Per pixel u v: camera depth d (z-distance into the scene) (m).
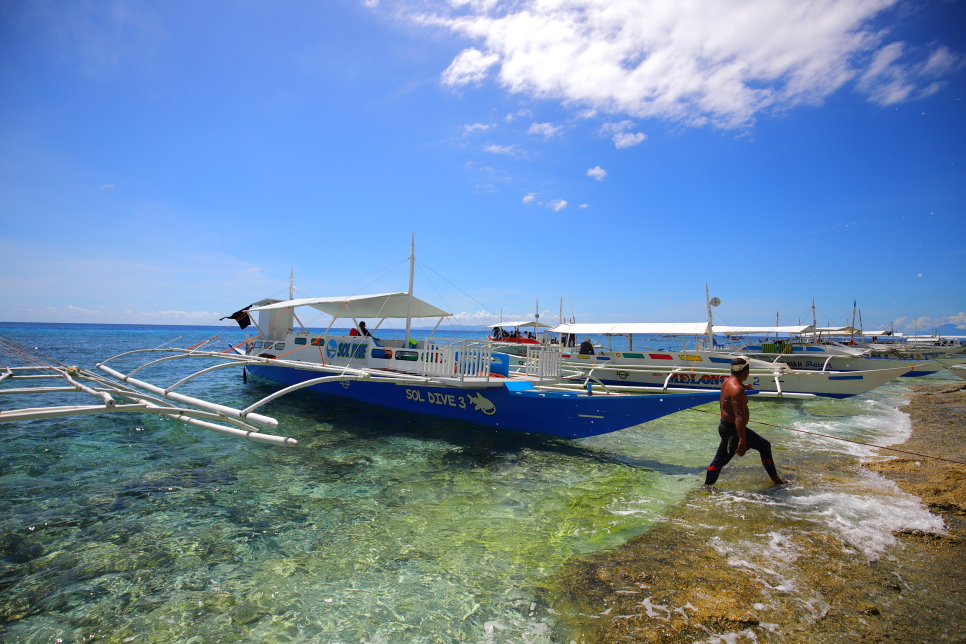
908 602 3.61
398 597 3.80
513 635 3.31
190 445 8.27
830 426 11.35
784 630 3.26
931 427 11.33
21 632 3.33
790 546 4.59
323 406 12.03
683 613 3.48
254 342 16.41
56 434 8.76
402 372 10.83
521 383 9.39
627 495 6.18
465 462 7.61
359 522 5.25
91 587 3.89
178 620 3.48
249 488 6.26
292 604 3.70
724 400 6.54
